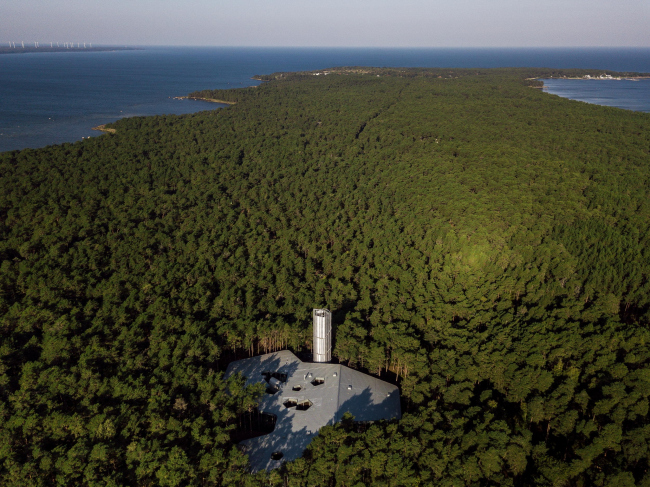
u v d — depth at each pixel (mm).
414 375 82438
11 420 68688
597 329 89438
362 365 90312
